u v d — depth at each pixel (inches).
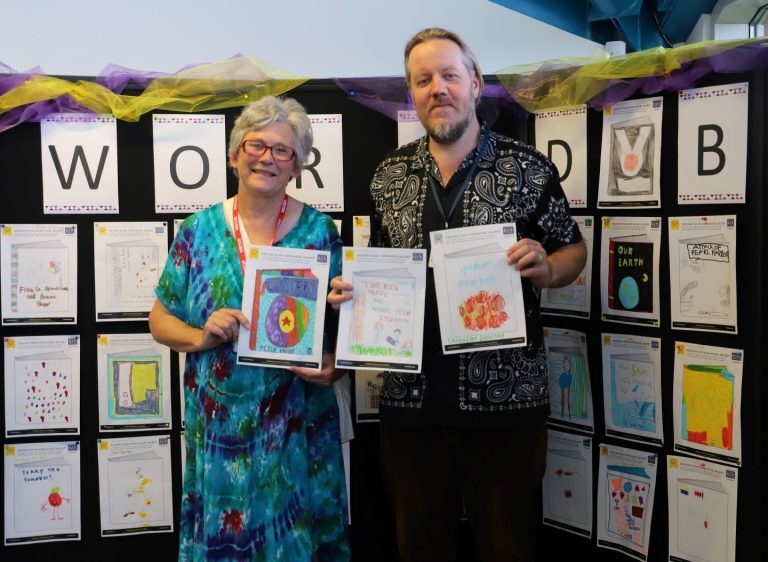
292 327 72.2
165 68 121.6
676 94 76.2
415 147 77.0
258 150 70.6
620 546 84.6
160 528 92.1
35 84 85.2
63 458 90.5
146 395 91.1
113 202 89.0
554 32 126.2
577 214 86.0
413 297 71.5
